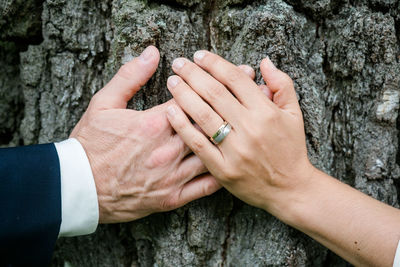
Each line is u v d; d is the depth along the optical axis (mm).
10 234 444
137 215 492
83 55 526
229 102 442
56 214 455
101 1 513
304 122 497
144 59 461
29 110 556
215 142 449
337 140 531
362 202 450
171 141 465
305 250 519
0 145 608
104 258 564
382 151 515
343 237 447
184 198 482
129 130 461
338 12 507
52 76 537
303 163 458
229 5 490
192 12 498
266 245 511
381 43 491
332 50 511
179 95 449
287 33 479
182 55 487
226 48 499
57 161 456
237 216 519
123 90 468
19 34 555
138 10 473
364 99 513
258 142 440
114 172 467
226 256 528
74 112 543
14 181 443
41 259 467
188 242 514
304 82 491
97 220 477
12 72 590
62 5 510
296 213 459
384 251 435
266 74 458
